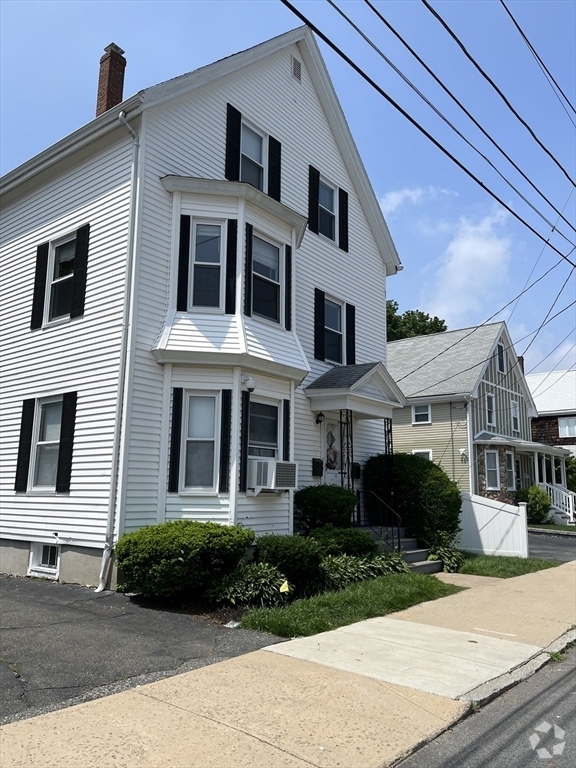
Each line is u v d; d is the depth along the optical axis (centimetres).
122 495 945
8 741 414
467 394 2544
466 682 577
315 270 1469
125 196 1055
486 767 420
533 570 1347
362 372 1391
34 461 1144
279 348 1139
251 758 404
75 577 1003
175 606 838
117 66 1302
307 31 1479
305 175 1481
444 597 1005
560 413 3747
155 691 515
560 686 601
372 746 432
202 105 1190
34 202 1260
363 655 645
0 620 748
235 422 1027
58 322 1136
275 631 727
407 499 1429
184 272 1063
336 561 1024
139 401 987
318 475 1373
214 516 1001
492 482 2652
